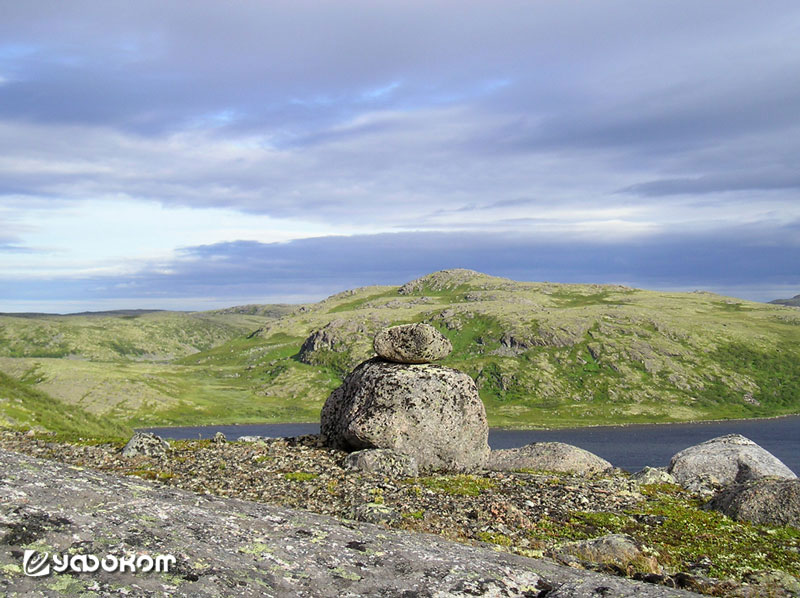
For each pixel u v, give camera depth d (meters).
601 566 13.18
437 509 19.39
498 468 30.36
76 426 42.00
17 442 30.02
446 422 28.75
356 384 30.88
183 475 23.52
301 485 22.38
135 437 27.78
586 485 24.12
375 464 25.23
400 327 31.14
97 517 9.14
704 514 20.52
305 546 9.78
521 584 9.59
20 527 8.11
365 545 10.31
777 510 19.45
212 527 9.86
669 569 14.74
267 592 7.93
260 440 32.00
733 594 11.98
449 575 9.34
